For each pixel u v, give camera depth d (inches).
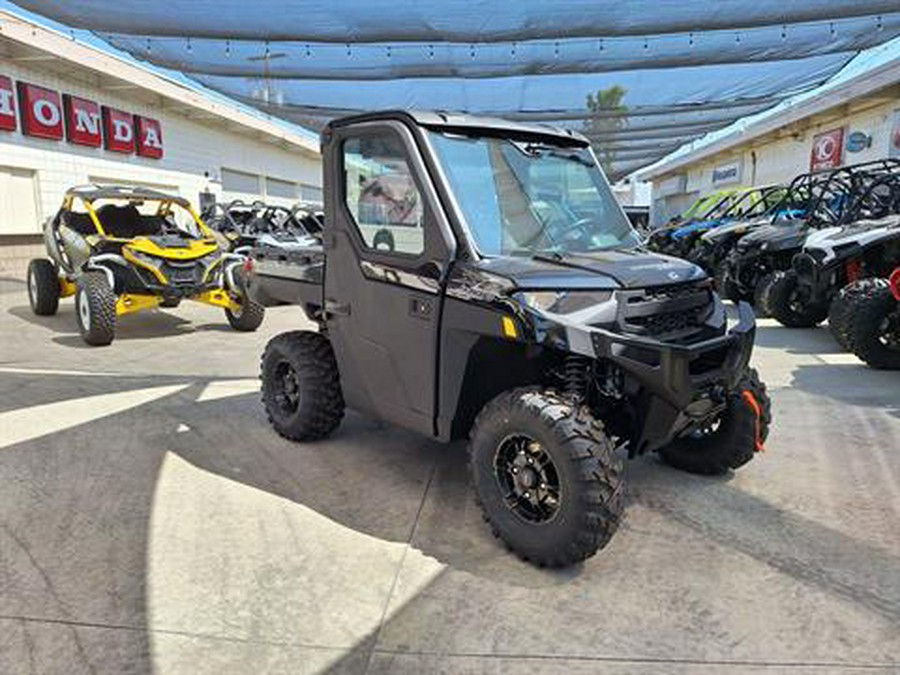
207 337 299.9
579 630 90.0
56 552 109.0
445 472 142.5
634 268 111.3
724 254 411.8
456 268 111.2
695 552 109.3
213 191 769.6
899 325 216.5
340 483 136.8
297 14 271.3
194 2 260.4
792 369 226.4
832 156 636.1
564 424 99.1
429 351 116.6
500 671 82.4
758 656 84.7
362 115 126.5
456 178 117.0
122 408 185.9
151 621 91.5
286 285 154.9
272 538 114.3
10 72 487.8
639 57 332.5
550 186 129.9
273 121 828.6
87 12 271.3
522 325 100.3
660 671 82.3
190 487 134.3
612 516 98.5
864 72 530.6
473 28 287.0
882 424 168.7
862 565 105.3
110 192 313.3
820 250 265.0
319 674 81.8
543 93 413.1
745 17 274.4
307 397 151.3
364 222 128.0
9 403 189.6
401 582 101.1
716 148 872.3
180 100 636.7
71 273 316.8
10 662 83.2
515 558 107.7
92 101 568.1
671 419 107.2
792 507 124.9
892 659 84.0
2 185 491.5
